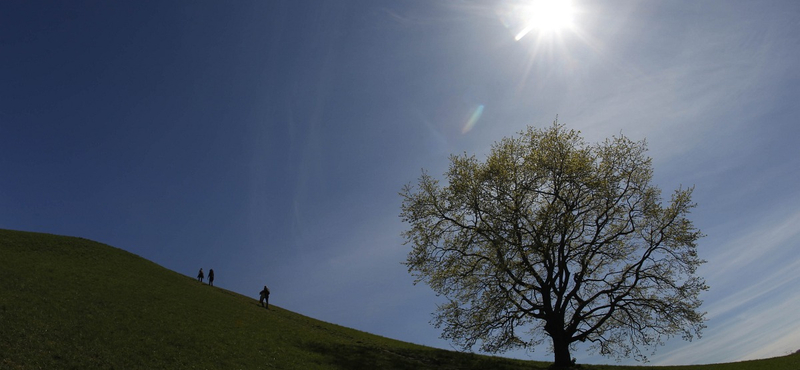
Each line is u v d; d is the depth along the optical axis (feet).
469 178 126.72
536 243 116.26
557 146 126.31
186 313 124.06
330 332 152.15
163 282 162.91
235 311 146.20
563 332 120.47
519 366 124.67
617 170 126.72
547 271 121.08
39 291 107.45
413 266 129.70
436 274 124.47
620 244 122.31
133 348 87.51
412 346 148.77
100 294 119.44
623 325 122.62
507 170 124.06
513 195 122.42
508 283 119.55
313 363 103.50
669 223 122.42
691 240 120.47
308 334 136.05
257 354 102.01
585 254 119.34
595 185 120.16
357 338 149.59
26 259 137.28
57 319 91.81
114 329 95.35
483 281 120.67
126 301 119.65
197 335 105.29
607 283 123.13
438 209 131.03
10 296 98.17
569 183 123.75
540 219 117.91
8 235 163.73
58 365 72.54
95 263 160.86
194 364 87.40
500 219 121.39
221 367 89.25
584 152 126.52
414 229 132.26
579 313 121.70
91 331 90.43
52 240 173.27
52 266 136.98
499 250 117.60
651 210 122.42
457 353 143.13
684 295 118.52
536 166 123.24
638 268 121.90
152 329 101.40
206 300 151.84
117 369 76.84
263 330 126.82
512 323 121.29
